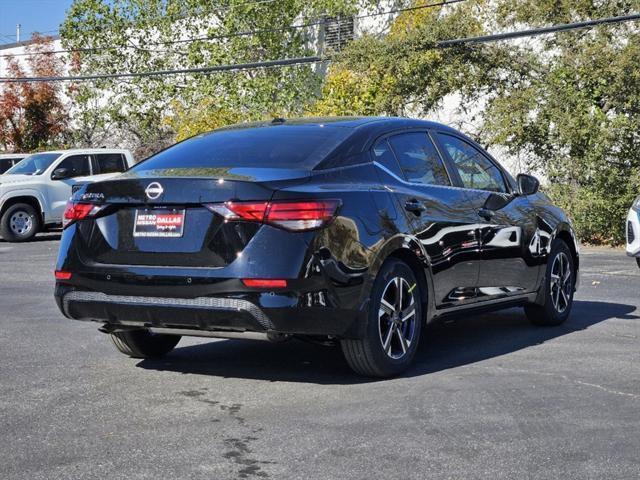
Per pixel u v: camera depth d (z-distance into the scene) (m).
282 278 5.24
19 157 24.08
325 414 5.01
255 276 5.25
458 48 22.42
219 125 29.33
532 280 7.49
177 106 30.42
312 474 4.03
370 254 5.57
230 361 6.50
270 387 5.67
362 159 5.96
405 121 6.62
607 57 19.83
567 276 8.02
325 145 5.91
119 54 33.19
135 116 33.69
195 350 6.94
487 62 22.45
